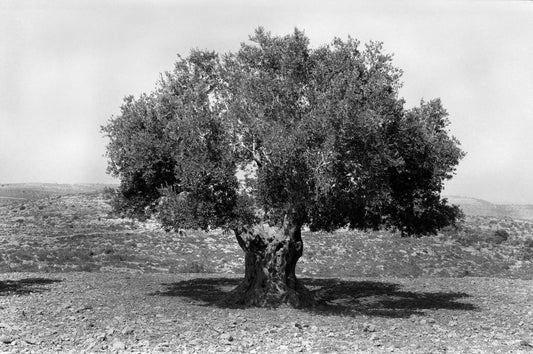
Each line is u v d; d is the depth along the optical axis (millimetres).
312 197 21609
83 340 16531
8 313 21562
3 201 110250
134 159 25344
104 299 26484
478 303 27484
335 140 20984
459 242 56406
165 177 26203
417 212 27109
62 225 58250
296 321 21250
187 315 22250
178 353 14891
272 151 20891
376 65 23391
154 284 33438
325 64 23188
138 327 19000
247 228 24703
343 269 47031
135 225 59281
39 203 70312
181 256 49188
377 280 37406
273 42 24719
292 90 22797
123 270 43438
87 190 138125
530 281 37281
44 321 19875
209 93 25688
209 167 22078
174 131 23766
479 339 18062
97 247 50250
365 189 22734
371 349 16000
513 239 59688
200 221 22281
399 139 23953
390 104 22188
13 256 46000
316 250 51812
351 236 57094
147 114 26500
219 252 51188
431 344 16938
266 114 22547
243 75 23797
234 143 22547
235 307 25031
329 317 22531
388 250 52969
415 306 26531
